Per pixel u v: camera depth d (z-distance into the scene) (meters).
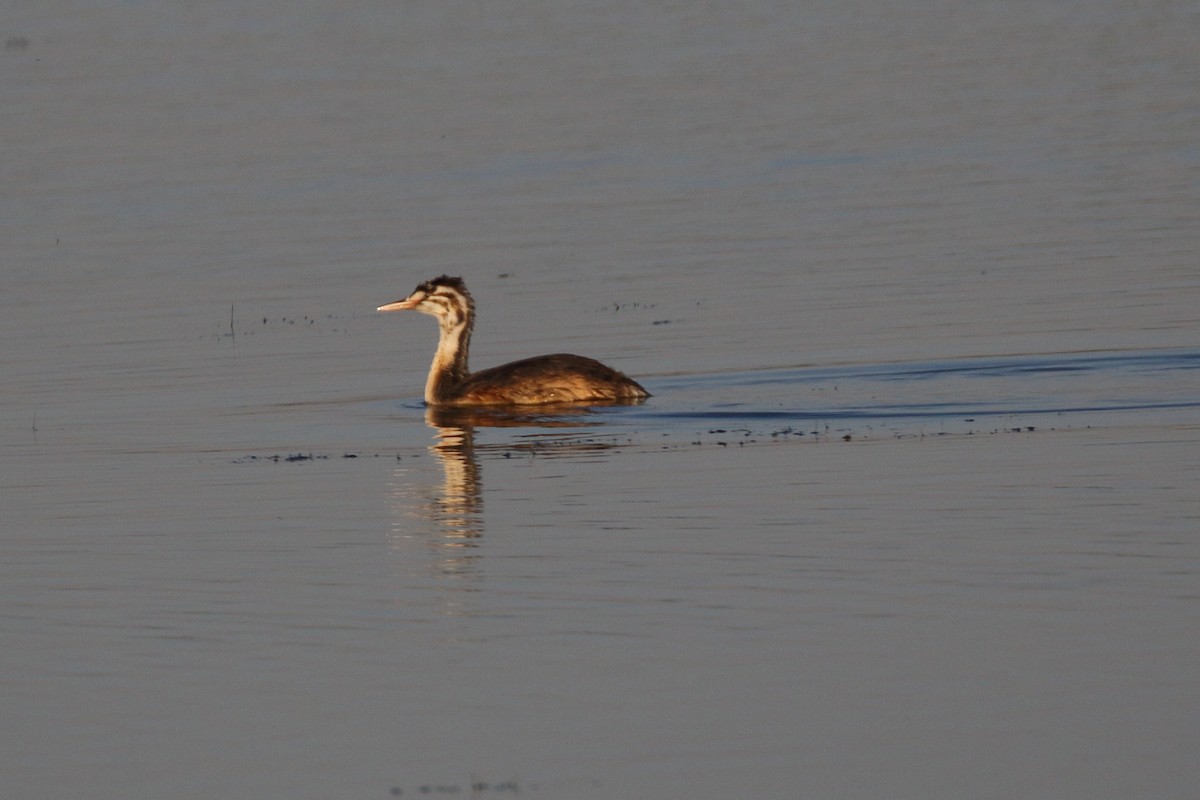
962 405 27.23
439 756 14.18
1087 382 28.41
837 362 30.78
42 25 92.75
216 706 15.42
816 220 45.19
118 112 65.88
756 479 22.92
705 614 17.33
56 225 47.50
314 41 84.94
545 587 18.45
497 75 73.69
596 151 56.94
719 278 38.97
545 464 24.42
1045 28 84.00
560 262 41.47
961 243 41.53
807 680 15.46
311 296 38.91
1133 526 19.84
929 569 18.53
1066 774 13.48
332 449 26.05
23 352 34.28
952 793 13.23
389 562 19.69
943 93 67.00
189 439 27.00
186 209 49.22
